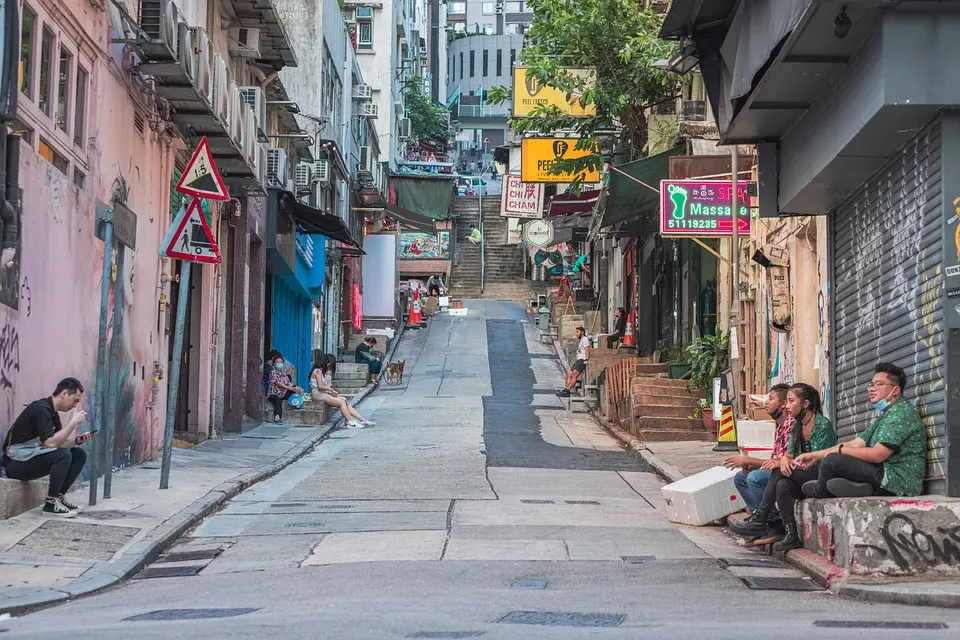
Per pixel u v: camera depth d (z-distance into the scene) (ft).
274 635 20.97
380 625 22.20
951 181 30.66
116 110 51.21
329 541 37.14
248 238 81.15
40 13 40.86
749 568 32.55
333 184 133.69
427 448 71.26
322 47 120.26
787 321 62.85
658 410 77.51
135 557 33.83
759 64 35.96
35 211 40.45
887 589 26.96
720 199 62.13
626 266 143.84
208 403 73.00
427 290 205.57
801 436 35.12
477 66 424.87
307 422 85.56
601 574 30.96
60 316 43.93
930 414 31.89
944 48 30.07
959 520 28.81
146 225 57.41
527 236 163.73
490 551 34.91
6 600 27.43
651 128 92.68
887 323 36.17
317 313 129.49
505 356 146.41
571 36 90.74
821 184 38.83
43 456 37.93
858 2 29.58
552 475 57.52
